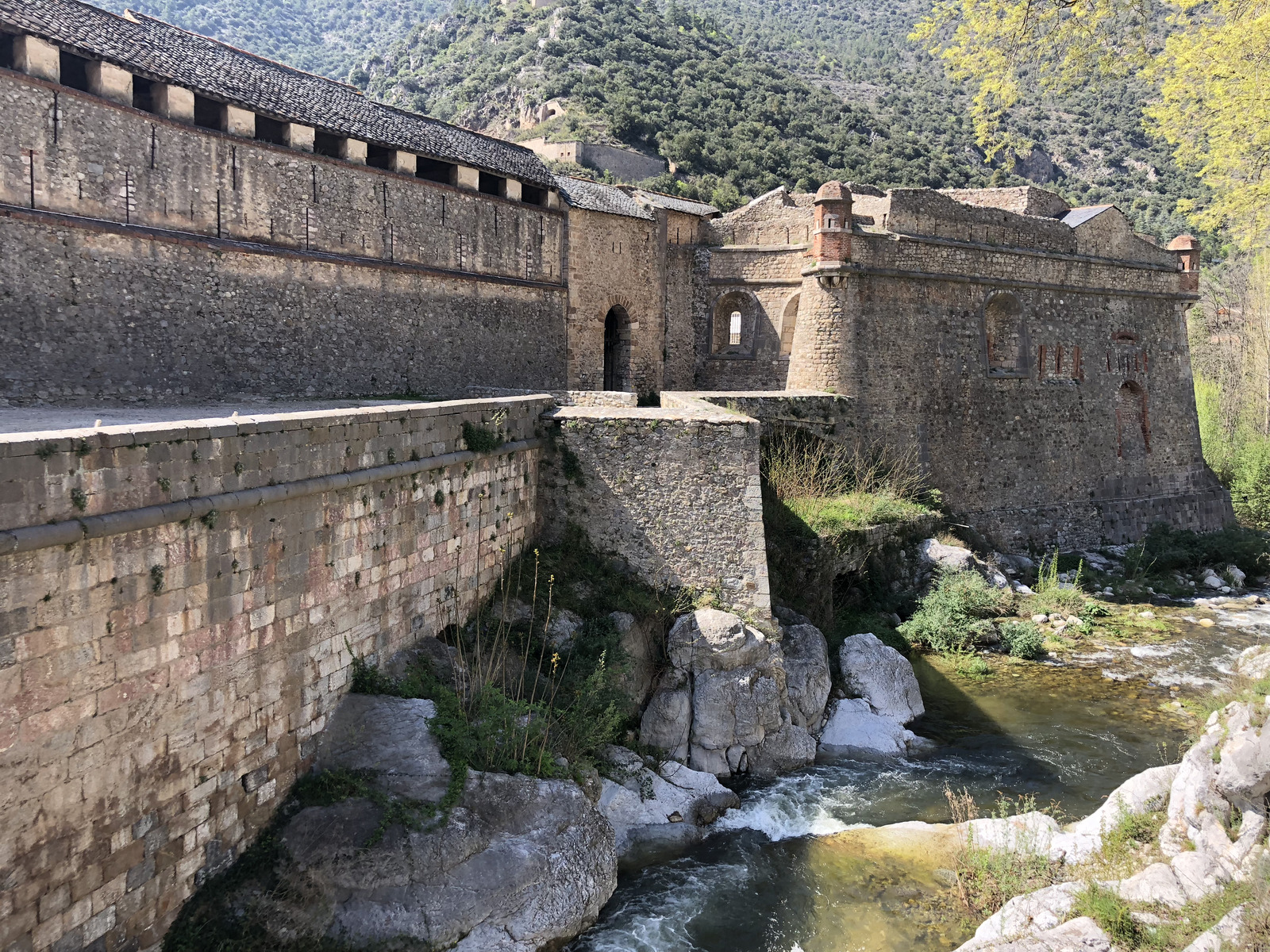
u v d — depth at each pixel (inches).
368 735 476.4
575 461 744.3
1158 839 501.0
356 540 498.6
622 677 639.1
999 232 1301.7
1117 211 1441.9
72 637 319.3
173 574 364.5
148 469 348.5
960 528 1203.9
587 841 490.3
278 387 904.9
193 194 831.1
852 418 1149.7
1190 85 775.1
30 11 738.8
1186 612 1107.9
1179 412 1523.1
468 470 630.5
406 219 1033.5
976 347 1279.5
